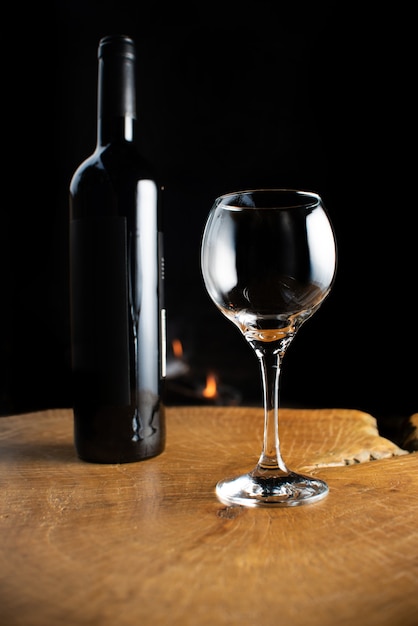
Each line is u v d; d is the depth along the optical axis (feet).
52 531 1.58
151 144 7.04
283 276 1.64
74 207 2.10
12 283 6.87
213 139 6.93
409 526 1.58
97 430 2.09
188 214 6.98
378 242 6.44
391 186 6.39
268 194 1.72
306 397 6.70
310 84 6.65
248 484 1.81
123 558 1.44
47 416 2.77
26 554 1.47
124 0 6.95
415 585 1.32
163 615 1.24
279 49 6.73
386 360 6.44
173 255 7.00
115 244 2.07
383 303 6.42
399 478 1.90
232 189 6.89
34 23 6.89
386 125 6.40
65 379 6.91
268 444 1.91
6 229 6.84
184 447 2.25
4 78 6.87
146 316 2.11
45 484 1.91
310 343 6.68
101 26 6.95
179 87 6.97
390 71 6.38
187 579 1.36
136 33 6.97
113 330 2.08
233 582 1.34
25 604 1.28
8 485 1.91
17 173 6.88
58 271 6.89
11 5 6.85
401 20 6.31
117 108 2.13
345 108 6.54
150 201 2.12
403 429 2.40
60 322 6.91
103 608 1.27
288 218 1.64
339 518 1.63
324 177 6.63
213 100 6.91
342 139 6.56
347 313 6.54
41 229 6.88
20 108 6.87
